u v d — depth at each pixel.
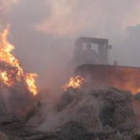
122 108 15.51
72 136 13.36
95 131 13.68
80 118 14.69
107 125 14.62
